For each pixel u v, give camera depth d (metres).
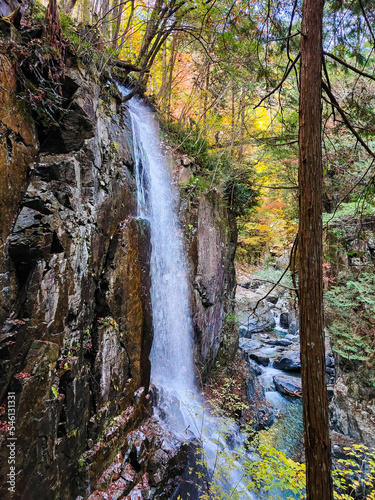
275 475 3.51
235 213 11.72
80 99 4.17
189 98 9.04
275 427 8.34
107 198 4.89
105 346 4.51
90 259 4.35
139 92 7.89
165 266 7.29
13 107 3.34
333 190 8.55
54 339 3.48
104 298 4.63
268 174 10.67
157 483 4.42
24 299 3.18
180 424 5.97
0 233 3.05
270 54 4.56
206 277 8.77
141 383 5.43
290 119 6.60
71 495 3.67
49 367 3.22
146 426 5.25
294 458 7.30
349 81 6.76
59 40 3.97
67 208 3.79
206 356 8.80
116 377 4.77
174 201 8.03
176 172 8.40
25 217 3.28
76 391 3.78
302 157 2.09
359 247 9.09
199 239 8.53
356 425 7.63
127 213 5.61
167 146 8.63
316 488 1.89
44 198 3.44
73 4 5.72
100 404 4.36
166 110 9.66
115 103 5.83
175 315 7.51
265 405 9.14
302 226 2.08
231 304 11.23
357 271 8.94
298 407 9.70
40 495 3.07
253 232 15.44
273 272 9.95
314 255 2.03
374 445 6.92
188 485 4.92
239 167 10.08
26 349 3.10
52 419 3.25
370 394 7.83
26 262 3.23
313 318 2.00
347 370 8.80
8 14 3.53
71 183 3.84
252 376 10.26
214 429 6.30
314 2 2.14
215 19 5.54
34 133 3.79
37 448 3.04
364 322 8.02
